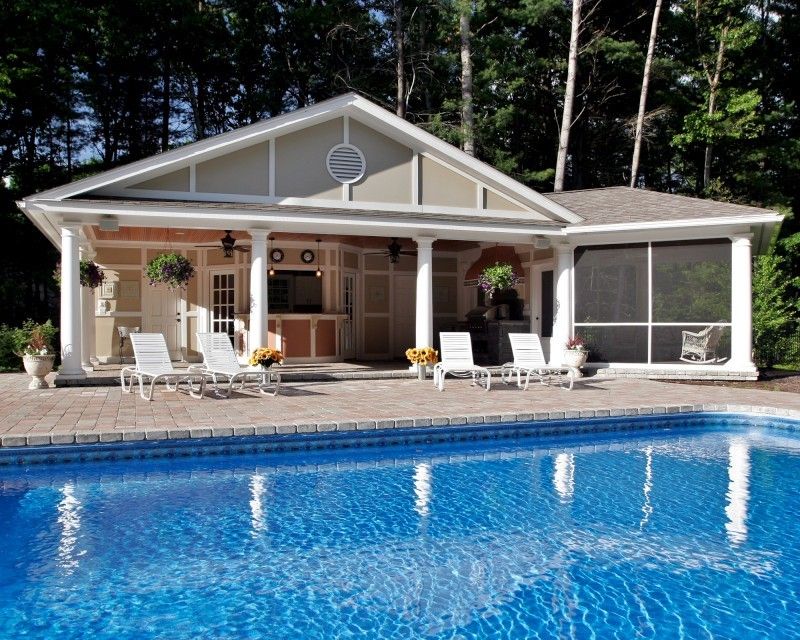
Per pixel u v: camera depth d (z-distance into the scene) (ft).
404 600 16.31
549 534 21.06
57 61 89.51
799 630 14.83
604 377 55.88
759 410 38.68
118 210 43.75
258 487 26.20
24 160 92.94
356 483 26.89
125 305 64.95
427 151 53.21
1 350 63.82
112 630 14.73
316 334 64.59
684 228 53.93
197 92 108.47
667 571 18.11
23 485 25.90
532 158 113.91
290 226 49.49
